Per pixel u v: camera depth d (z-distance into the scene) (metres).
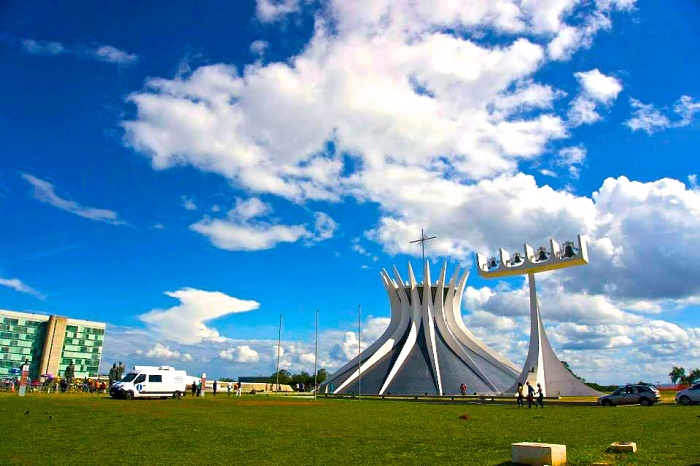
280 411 30.14
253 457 13.09
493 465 11.19
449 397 53.44
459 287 73.62
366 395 59.47
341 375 72.44
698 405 35.78
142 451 14.02
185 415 25.61
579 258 50.62
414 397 53.66
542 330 55.50
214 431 18.66
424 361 66.06
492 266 58.31
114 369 68.62
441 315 71.81
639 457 11.61
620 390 38.69
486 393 59.41
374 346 74.25
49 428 19.08
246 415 26.27
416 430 19.59
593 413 29.16
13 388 55.25
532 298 55.81
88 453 13.63
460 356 67.12
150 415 25.20
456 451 13.64
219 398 48.00
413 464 11.79
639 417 25.28
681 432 17.88
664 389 85.75
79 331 100.69
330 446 14.98
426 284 72.56
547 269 54.34
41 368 91.75
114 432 18.09
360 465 11.80
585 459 11.28
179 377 44.25
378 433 18.48
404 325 73.69
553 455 10.58
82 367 100.19
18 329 91.50
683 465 10.70
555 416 27.14
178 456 13.23
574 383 52.97
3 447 14.55
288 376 124.50
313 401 45.47
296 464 12.06
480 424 22.33
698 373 97.44
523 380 53.81
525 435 17.72
